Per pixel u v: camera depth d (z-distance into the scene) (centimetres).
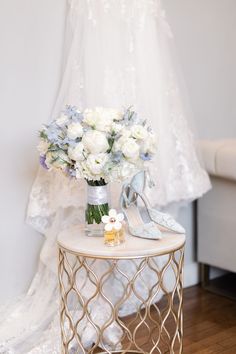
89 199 201
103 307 244
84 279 239
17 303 245
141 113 247
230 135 328
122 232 193
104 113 193
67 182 236
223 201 287
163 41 258
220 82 320
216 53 315
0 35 229
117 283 259
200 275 314
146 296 270
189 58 303
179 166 265
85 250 185
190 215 310
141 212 205
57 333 229
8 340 225
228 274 327
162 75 257
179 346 216
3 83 232
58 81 247
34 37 238
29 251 250
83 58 237
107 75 240
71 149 188
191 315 271
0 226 240
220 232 292
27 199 246
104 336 236
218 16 313
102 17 238
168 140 259
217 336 248
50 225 248
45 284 243
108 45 240
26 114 240
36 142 245
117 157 187
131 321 252
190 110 274
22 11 234
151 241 193
